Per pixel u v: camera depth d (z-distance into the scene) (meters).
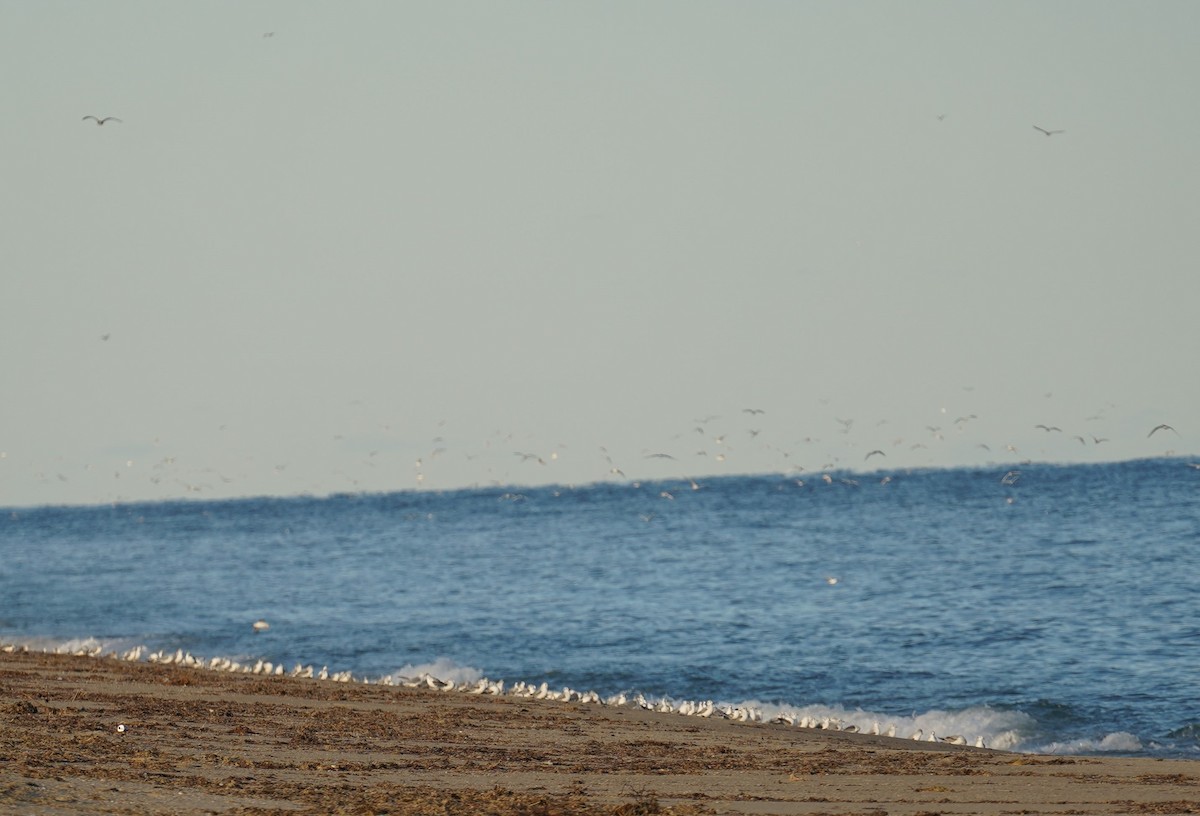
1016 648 78.75
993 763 39.53
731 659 79.62
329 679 68.88
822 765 38.34
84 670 66.44
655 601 115.75
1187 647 75.75
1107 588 108.19
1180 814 29.31
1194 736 53.09
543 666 79.44
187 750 35.97
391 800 28.62
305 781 31.47
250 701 52.88
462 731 45.31
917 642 83.25
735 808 29.42
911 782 34.78
